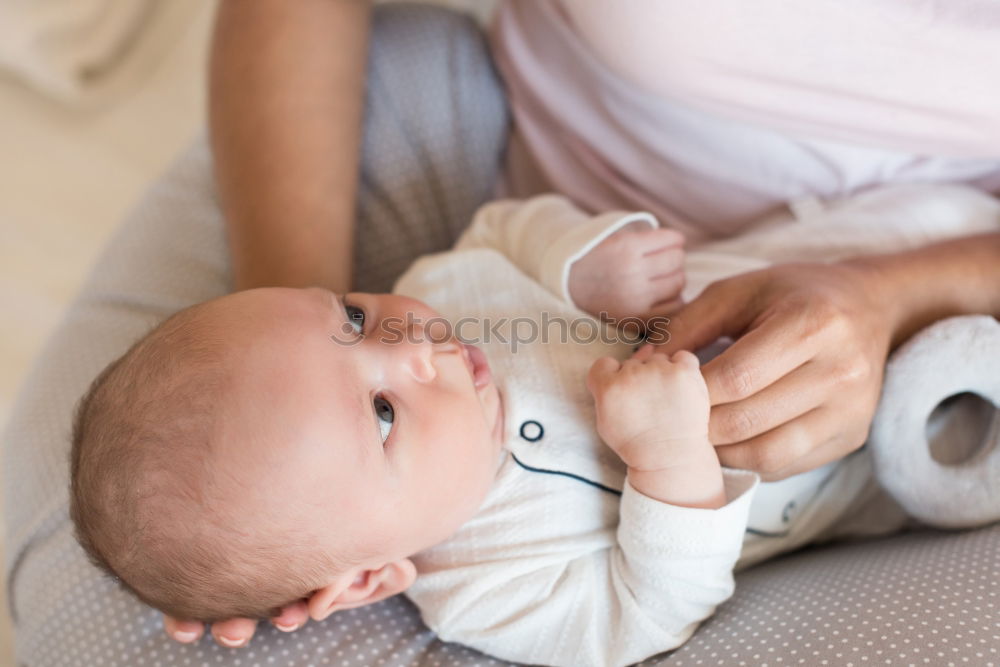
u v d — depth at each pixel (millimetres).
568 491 770
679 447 674
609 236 809
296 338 693
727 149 926
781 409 678
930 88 761
